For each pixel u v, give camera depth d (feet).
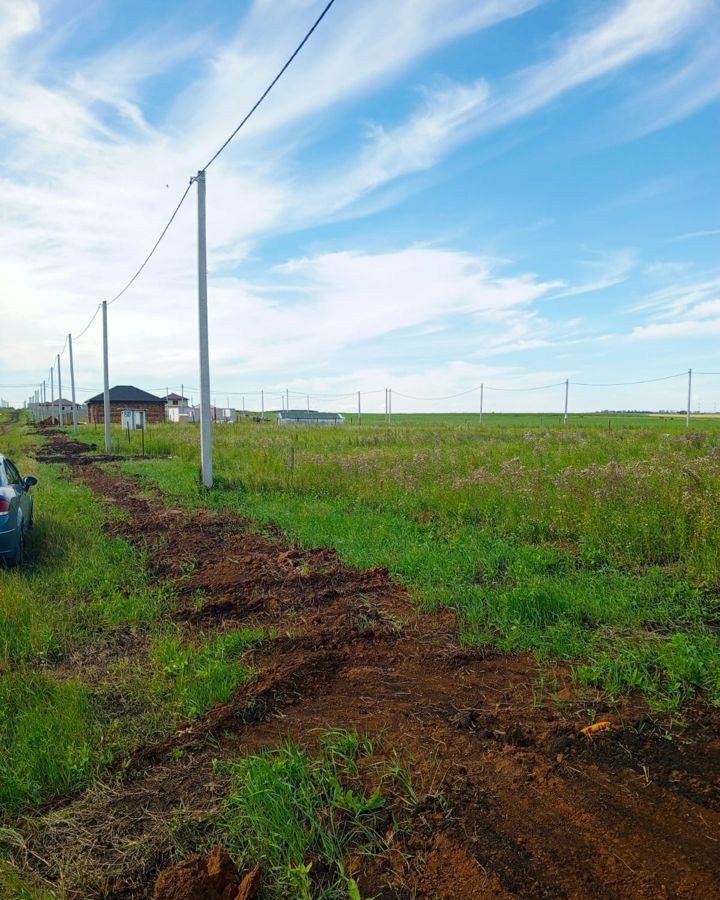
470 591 22.53
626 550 26.03
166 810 11.51
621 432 101.30
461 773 12.07
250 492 50.93
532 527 31.22
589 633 18.88
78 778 12.48
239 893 9.27
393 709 14.84
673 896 8.97
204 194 54.60
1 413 424.05
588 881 9.33
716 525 26.03
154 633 20.57
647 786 11.48
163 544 32.99
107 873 10.09
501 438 94.63
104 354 103.50
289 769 11.84
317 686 16.25
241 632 20.12
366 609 21.94
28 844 10.82
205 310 54.54
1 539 26.66
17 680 16.47
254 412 398.83
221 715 14.65
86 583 25.48
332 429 141.69
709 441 69.97
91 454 101.09
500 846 10.12
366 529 34.01
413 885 9.52
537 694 15.30
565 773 11.94
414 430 124.98
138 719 14.89
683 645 16.66
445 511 36.11
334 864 9.98
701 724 13.44
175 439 106.73
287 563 28.48
